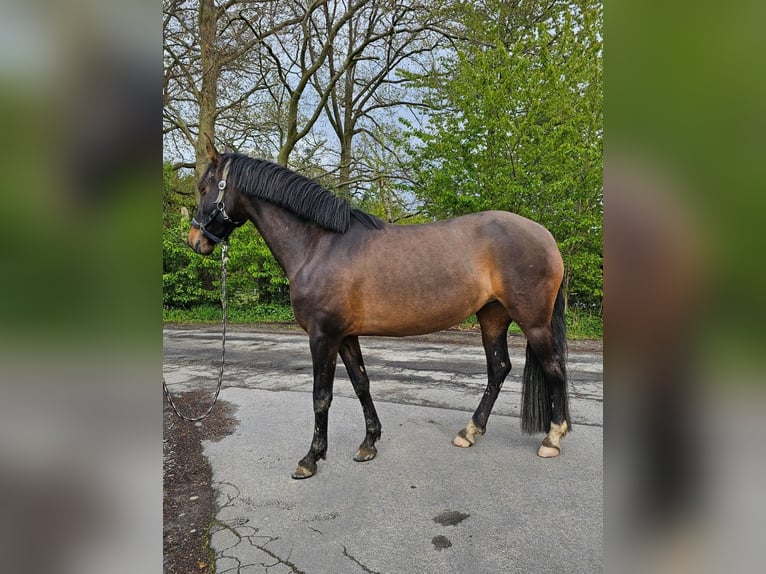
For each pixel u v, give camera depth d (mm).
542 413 2420
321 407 2250
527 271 2238
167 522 1835
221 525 1807
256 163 2342
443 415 3100
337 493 2051
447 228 2342
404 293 2205
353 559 1569
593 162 6816
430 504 1928
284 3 8773
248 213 2400
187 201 10852
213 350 6137
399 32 9578
